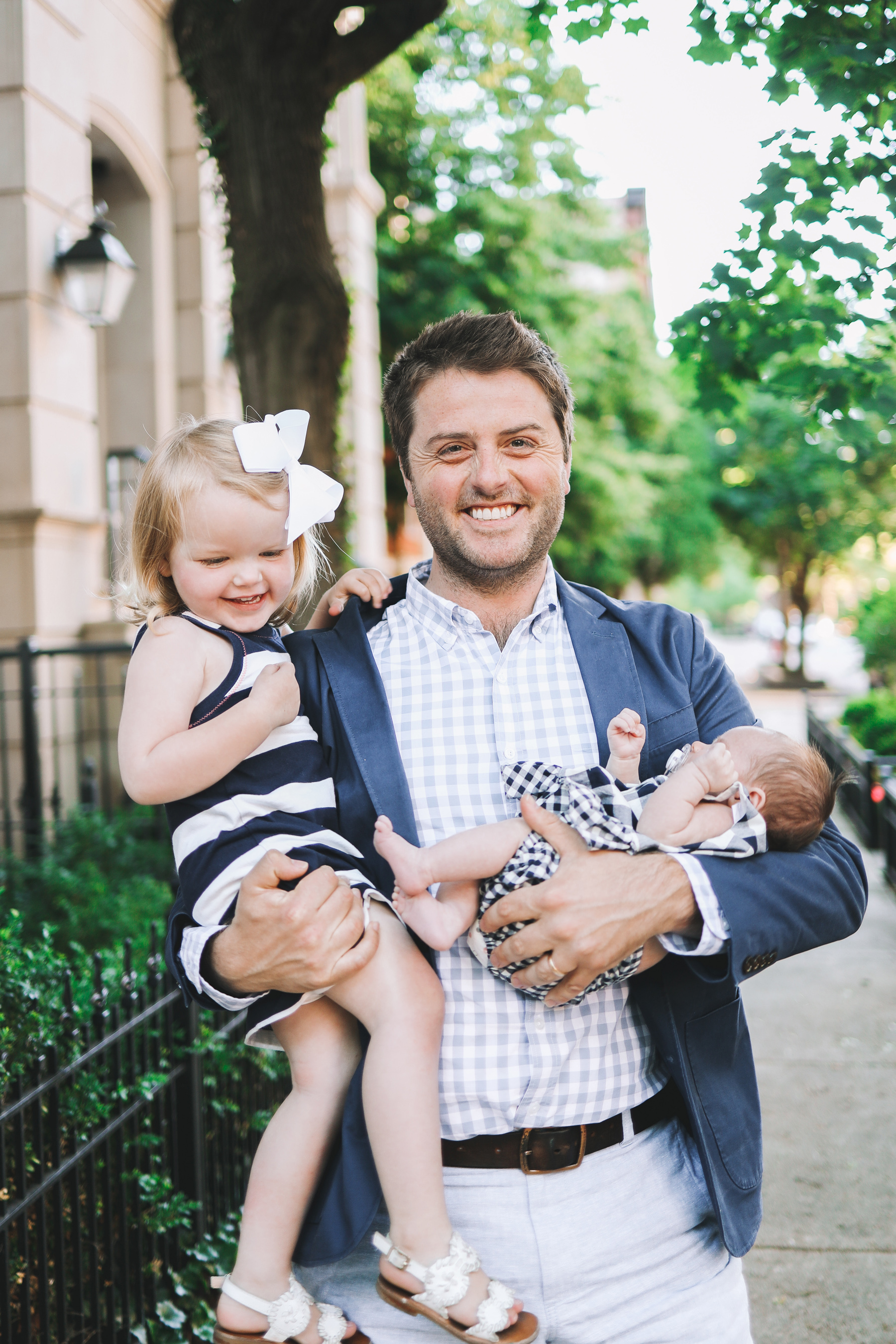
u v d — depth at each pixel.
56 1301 2.28
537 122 16.92
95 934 4.35
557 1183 1.65
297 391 4.33
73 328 7.04
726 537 29.98
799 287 3.50
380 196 12.61
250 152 4.26
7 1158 2.31
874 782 8.14
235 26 4.17
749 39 3.27
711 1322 1.71
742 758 1.79
